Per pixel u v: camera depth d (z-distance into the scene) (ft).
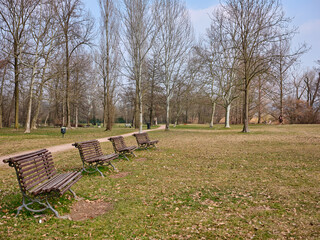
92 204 16.72
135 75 80.07
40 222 13.66
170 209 15.60
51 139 64.34
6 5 85.15
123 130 115.96
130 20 75.61
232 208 15.61
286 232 12.28
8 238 11.82
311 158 31.73
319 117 163.22
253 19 78.89
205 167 28.17
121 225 13.34
